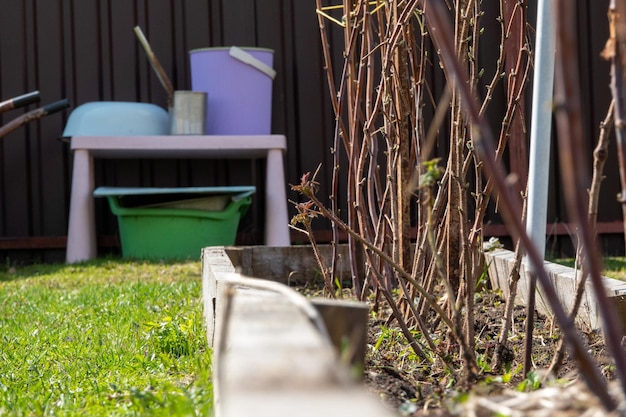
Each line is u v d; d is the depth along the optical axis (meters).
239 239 8.46
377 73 6.52
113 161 8.52
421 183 2.62
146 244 7.83
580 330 4.02
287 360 1.58
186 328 4.21
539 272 1.85
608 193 8.09
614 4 1.97
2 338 4.70
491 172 1.81
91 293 5.96
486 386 2.83
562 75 1.67
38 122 8.48
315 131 8.46
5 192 8.46
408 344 3.72
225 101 8.12
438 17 1.77
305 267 5.94
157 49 8.54
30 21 8.49
